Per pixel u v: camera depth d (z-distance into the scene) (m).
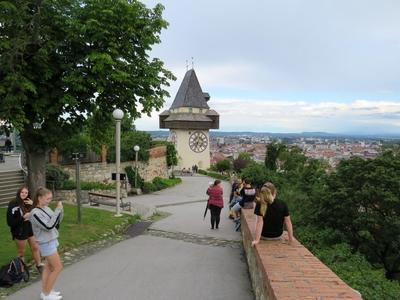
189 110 85.44
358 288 9.52
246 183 14.66
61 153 27.59
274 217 7.23
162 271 9.25
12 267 7.85
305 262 5.82
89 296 7.37
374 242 20.36
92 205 22.19
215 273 9.16
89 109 15.90
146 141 39.69
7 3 13.03
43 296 6.89
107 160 31.92
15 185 20.67
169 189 39.84
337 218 21.89
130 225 16.05
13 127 14.20
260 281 6.18
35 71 14.51
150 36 15.62
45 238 6.72
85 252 11.25
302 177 26.97
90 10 14.62
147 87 16.39
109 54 14.49
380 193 20.98
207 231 15.23
